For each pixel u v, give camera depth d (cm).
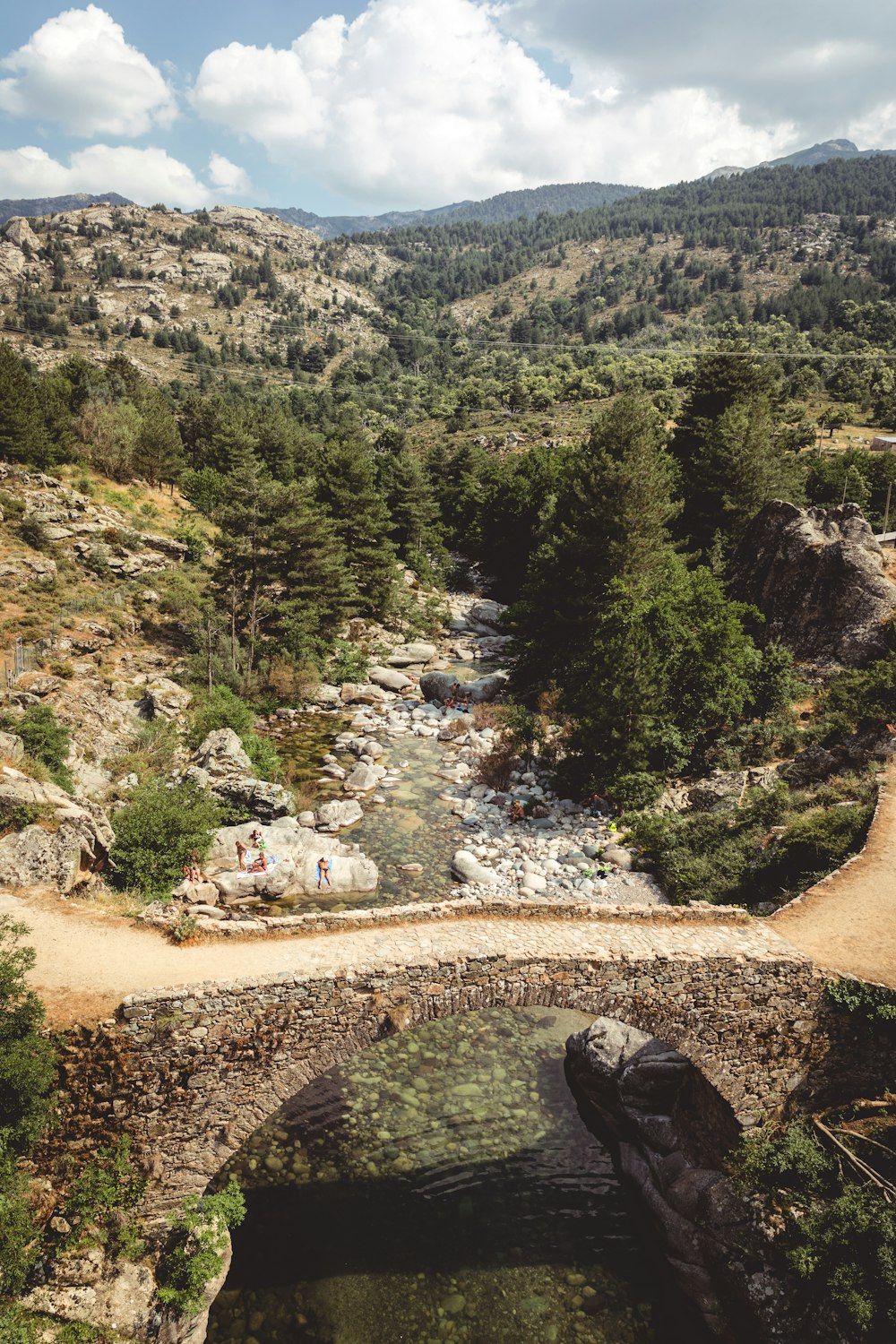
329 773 4719
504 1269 1883
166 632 6034
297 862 3453
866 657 4381
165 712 4659
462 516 12469
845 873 2480
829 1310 1644
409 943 1984
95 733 4191
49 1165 1697
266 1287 1798
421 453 18150
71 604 5616
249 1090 1800
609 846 3703
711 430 6825
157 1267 1712
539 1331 1752
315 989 1794
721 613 4281
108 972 1852
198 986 1727
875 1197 1700
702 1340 1762
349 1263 1867
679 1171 2084
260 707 5684
